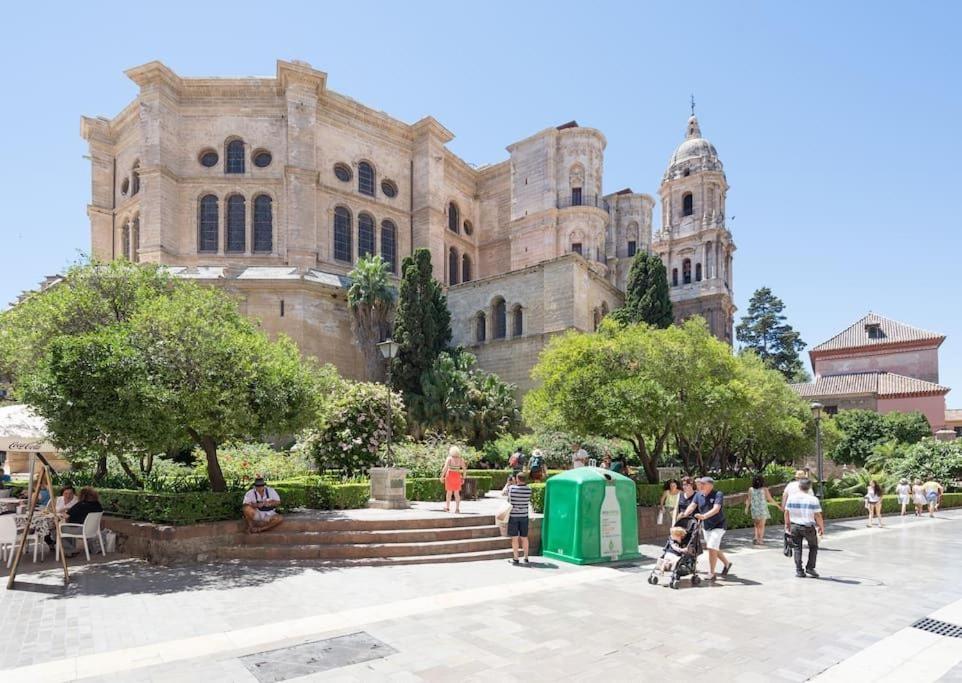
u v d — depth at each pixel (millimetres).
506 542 13375
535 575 11070
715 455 28016
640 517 15750
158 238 40125
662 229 55500
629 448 30344
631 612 8539
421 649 6953
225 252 42438
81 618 8203
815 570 11656
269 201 43688
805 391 51031
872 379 50000
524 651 6902
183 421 12477
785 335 76688
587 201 51250
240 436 14406
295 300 38688
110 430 11656
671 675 6242
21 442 12742
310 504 15867
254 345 13648
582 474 12703
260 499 13227
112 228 47000
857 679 6199
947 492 33312
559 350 19906
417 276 37438
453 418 33125
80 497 13414
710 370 19391
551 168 51562
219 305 17312
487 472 25453
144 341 12242
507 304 41031
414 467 23844
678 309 52625
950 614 8625
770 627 7902
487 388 35188
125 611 8539
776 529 19359
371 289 38844
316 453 23328
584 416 17734
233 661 6566
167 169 41219
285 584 10234
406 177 50312
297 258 41469
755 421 23625
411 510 16156
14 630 7676
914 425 41438
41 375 11977
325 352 39844
